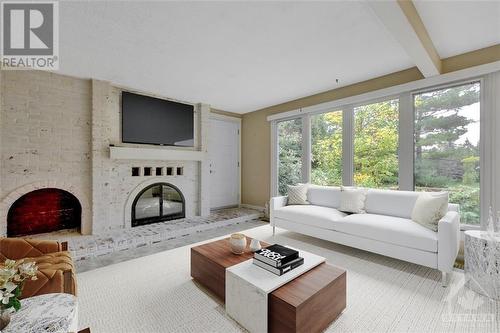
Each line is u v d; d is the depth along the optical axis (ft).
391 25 6.37
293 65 10.30
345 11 6.69
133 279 7.57
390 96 11.39
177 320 5.56
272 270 5.51
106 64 9.95
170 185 14.57
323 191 12.30
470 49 9.12
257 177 18.25
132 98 13.02
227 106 17.16
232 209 18.19
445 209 7.77
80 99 11.33
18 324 3.52
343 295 5.73
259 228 13.88
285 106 16.15
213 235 12.56
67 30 7.47
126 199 12.71
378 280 7.39
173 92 13.78
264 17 6.93
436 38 8.36
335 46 8.70
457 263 8.58
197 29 7.51
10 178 9.67
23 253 6.23
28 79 10.08
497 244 6.31
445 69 9.81
